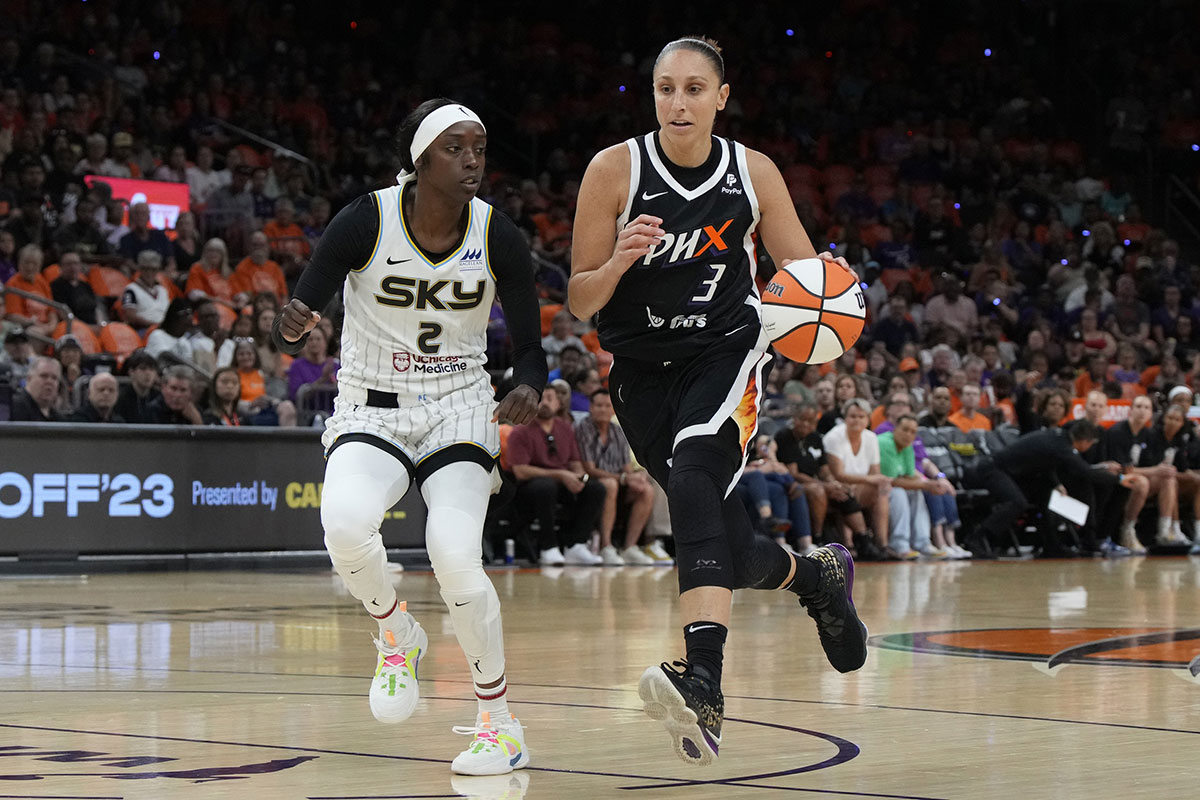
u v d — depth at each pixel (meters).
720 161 4.52
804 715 4.92
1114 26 29.97
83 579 11.89
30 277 15.75
